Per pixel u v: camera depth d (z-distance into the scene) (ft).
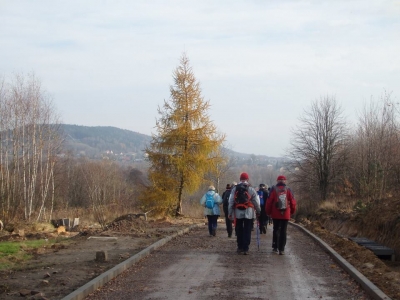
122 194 169.27
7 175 102.37
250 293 28.12
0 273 32.96
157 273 34.78
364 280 29.81
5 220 85.35
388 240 63.10
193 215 123.65
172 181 111.75
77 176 181.37
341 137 166.81
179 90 113.60
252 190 45.21
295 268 36.96
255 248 50.01
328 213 110.73
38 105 125.80
